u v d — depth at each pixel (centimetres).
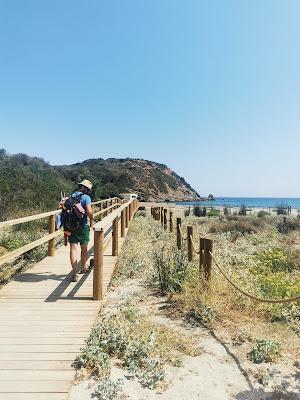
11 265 983
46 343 509
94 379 444
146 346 519
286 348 558
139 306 736
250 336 587
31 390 399
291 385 454
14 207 1970
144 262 1113
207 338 586
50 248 1074
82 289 747
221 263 1095
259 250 1511
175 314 685
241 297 718
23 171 2862
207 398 423
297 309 727
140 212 3891
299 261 1268
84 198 803
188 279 808
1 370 439
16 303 664
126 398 412
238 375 475
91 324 574
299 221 2622
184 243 1393
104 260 1020
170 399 417
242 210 4106
